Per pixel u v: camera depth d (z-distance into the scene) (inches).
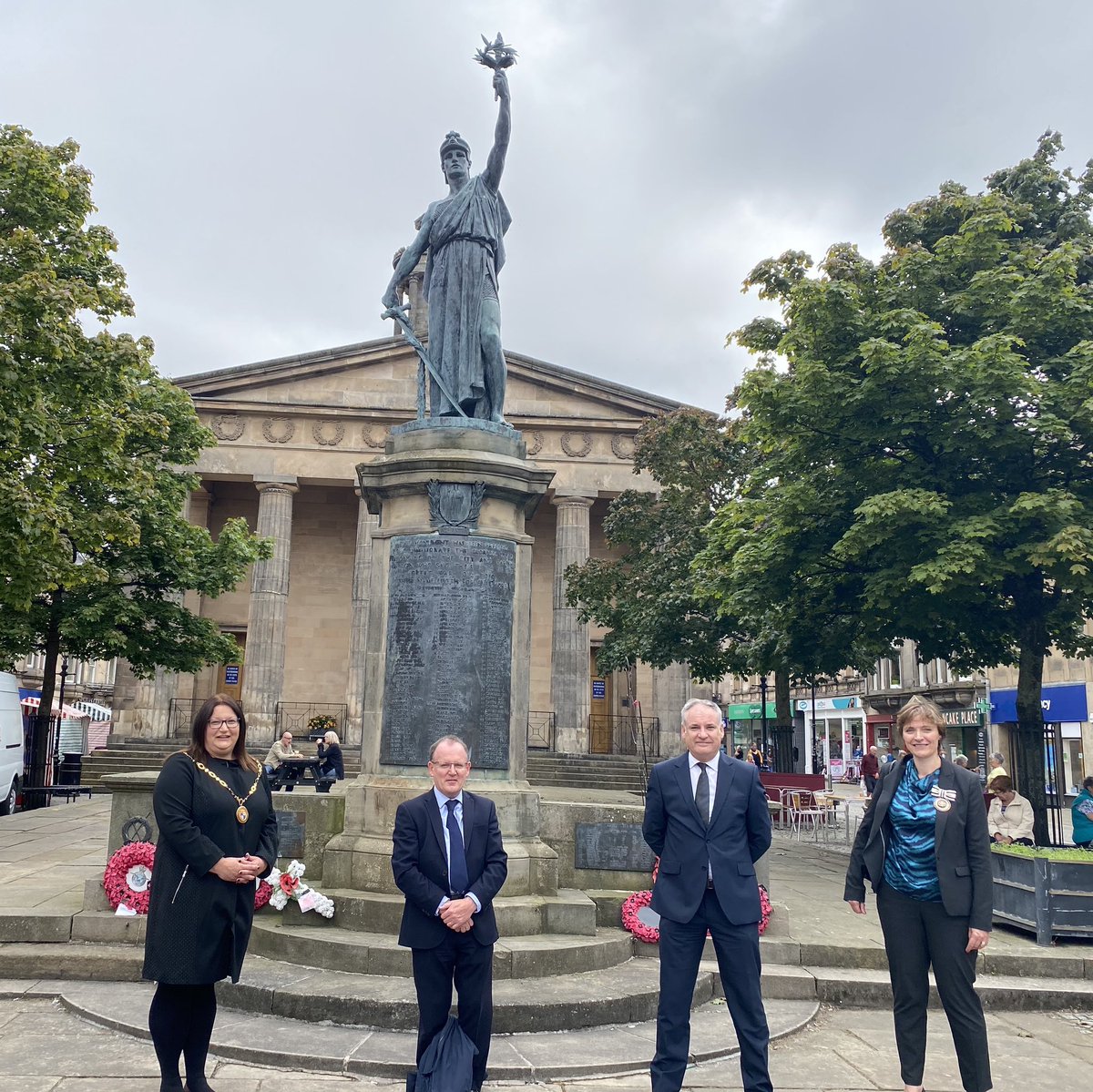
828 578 649.0
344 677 1550.2
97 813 797.9
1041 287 556.7
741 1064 204.4
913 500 538.3
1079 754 1232.2
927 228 697.0
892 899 224.2
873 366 557.0
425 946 199.0
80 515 685.9
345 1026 256.5
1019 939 387.9
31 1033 258.2
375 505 375.2
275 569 1417.3
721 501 958.4
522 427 1472.7
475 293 387.5
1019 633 615.2
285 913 314.7
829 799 804.6
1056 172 677.9
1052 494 534.9
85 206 700.7
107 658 1018.7
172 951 192.5
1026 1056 274.4
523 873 327.6
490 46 391.9
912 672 1733.5
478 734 332.8
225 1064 234.7
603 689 1581.0
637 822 371.2
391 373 1492.4
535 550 1612.9
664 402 1477.6
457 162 406.3
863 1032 293.0
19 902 367.6
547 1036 258.5
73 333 617.9
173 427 981.8
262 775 214.2
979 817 218.5
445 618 335.9
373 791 328.2
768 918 368.2
